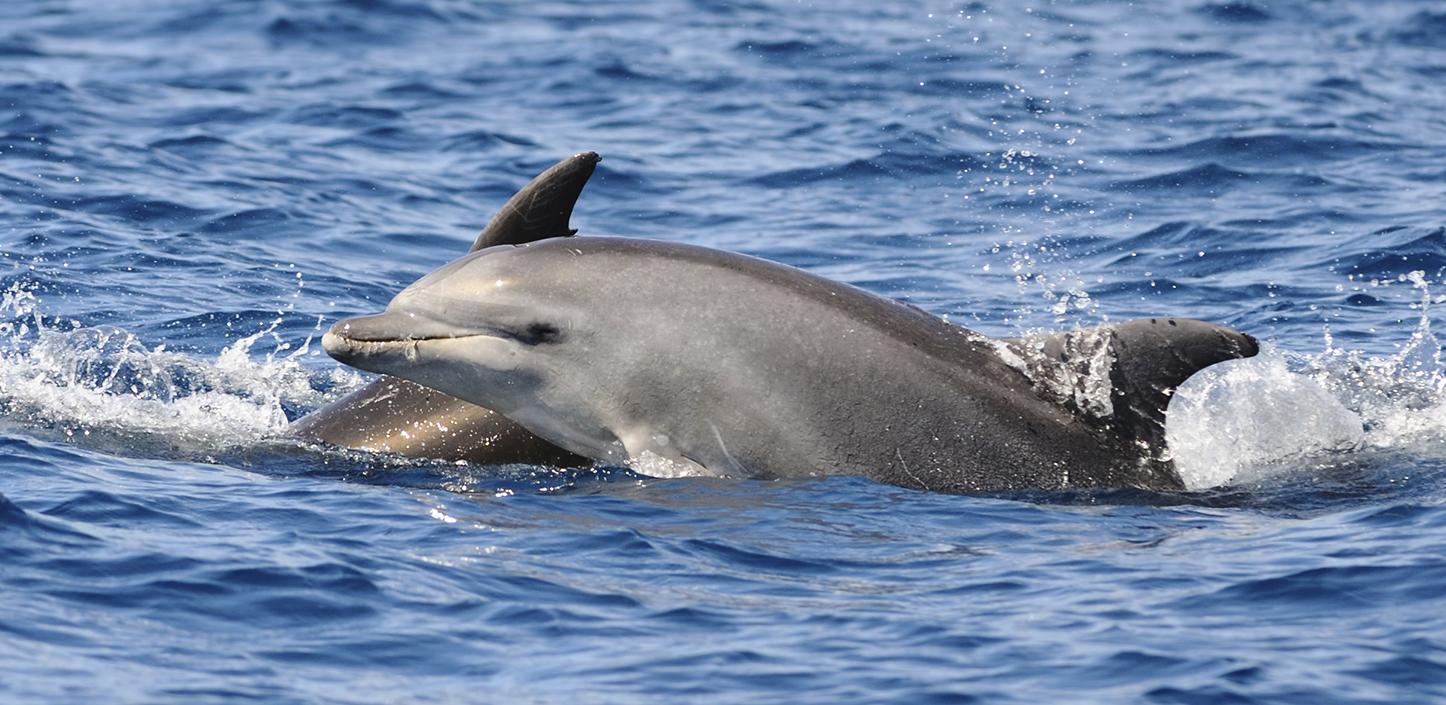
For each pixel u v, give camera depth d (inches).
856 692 1256.2
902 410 1777.8
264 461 1861.5
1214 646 1322.6
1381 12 5462.6
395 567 1483.8
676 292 1802.4
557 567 1503.4
